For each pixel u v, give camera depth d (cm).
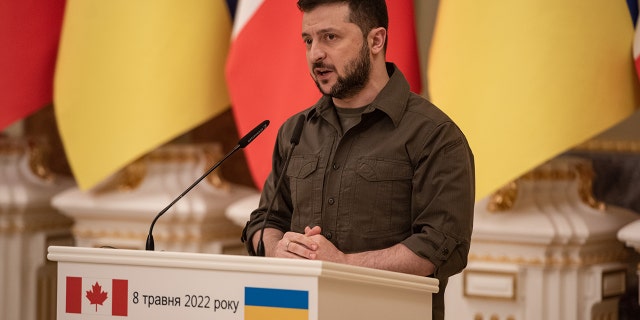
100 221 1232
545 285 1026
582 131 944
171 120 1127
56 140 1444
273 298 490
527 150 946
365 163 616
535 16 955
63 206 1229
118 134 1135
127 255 525
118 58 1141
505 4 965
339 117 638
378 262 582
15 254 1327
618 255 1060
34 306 1333
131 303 525
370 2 617
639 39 950
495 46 965
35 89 1242
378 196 612
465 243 600
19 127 1447
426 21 1208
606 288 1038
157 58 1132
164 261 516
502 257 1034
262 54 1070
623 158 1084
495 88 960
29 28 1233
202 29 1142
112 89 1141
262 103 1072
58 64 1173
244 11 1078
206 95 1141
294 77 1049
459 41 981
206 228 1208
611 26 960
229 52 1141
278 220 679
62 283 543
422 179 603
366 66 615
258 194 1219
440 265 590
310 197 633
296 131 635
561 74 948
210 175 1230
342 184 620
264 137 1067
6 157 1344
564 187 1052
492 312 1042
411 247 584
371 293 513
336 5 609
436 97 993
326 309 485
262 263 491
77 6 1162
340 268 488
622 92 958
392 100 619
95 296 534
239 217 1148
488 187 956
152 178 1222
